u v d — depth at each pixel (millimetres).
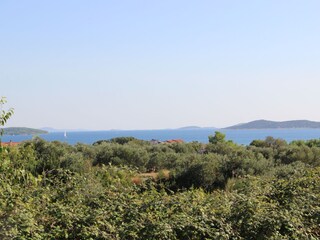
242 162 20344
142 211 6109
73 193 6766
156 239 5613
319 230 7078
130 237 5621
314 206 7543
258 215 6406
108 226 5598
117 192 6863
